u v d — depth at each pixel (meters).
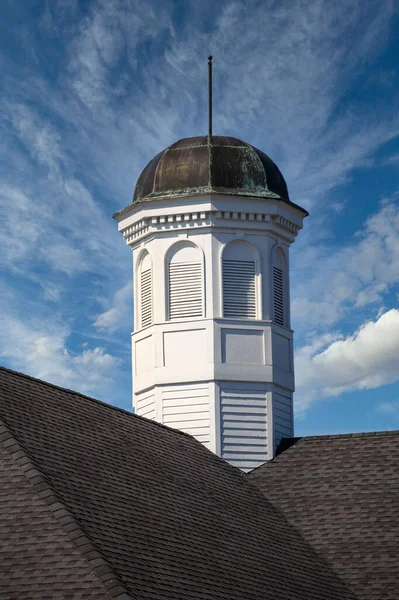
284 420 45.19
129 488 33.12
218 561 32.00
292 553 36.41
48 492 28.80
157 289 45.09
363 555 37.25
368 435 43.44
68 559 27.03
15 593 26.41
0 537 27.92
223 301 44.62
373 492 40.09
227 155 45.66
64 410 36.03
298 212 46.47
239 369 44.31
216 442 43.50
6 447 30.33
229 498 38.47
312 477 41.75
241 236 45.16
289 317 46.28
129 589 26.48
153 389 44.62
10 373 36.12
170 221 45.12
